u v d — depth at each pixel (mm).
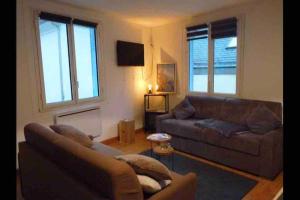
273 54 3207
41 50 3078
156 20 4230
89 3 3242
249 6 3350
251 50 3410
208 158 3145
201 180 2594
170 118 3814
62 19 3221
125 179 1209
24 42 2863
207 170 2848
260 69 3355
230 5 3439
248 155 2705
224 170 2842
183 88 4387
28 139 2096
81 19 3469
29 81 2953
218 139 2953
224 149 2939
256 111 3012
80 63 3617
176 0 3150
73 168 1461
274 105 3031
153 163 1526
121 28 4117
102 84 3885
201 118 3773
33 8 2912
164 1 3180
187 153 3426
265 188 2383
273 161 2516
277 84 3219
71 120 3404
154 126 4465
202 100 3848
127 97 4379
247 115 3221
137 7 3459
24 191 2176
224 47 3744
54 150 1657
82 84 3668
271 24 3180
